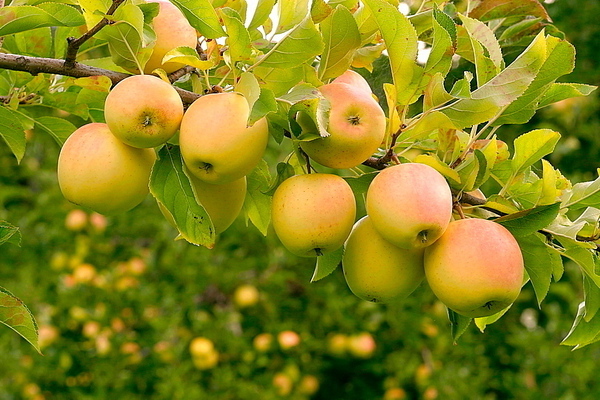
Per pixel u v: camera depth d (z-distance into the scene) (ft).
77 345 10.33
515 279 4.54
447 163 4.91
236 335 11.04
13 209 11.93
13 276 11.26
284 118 4.58
